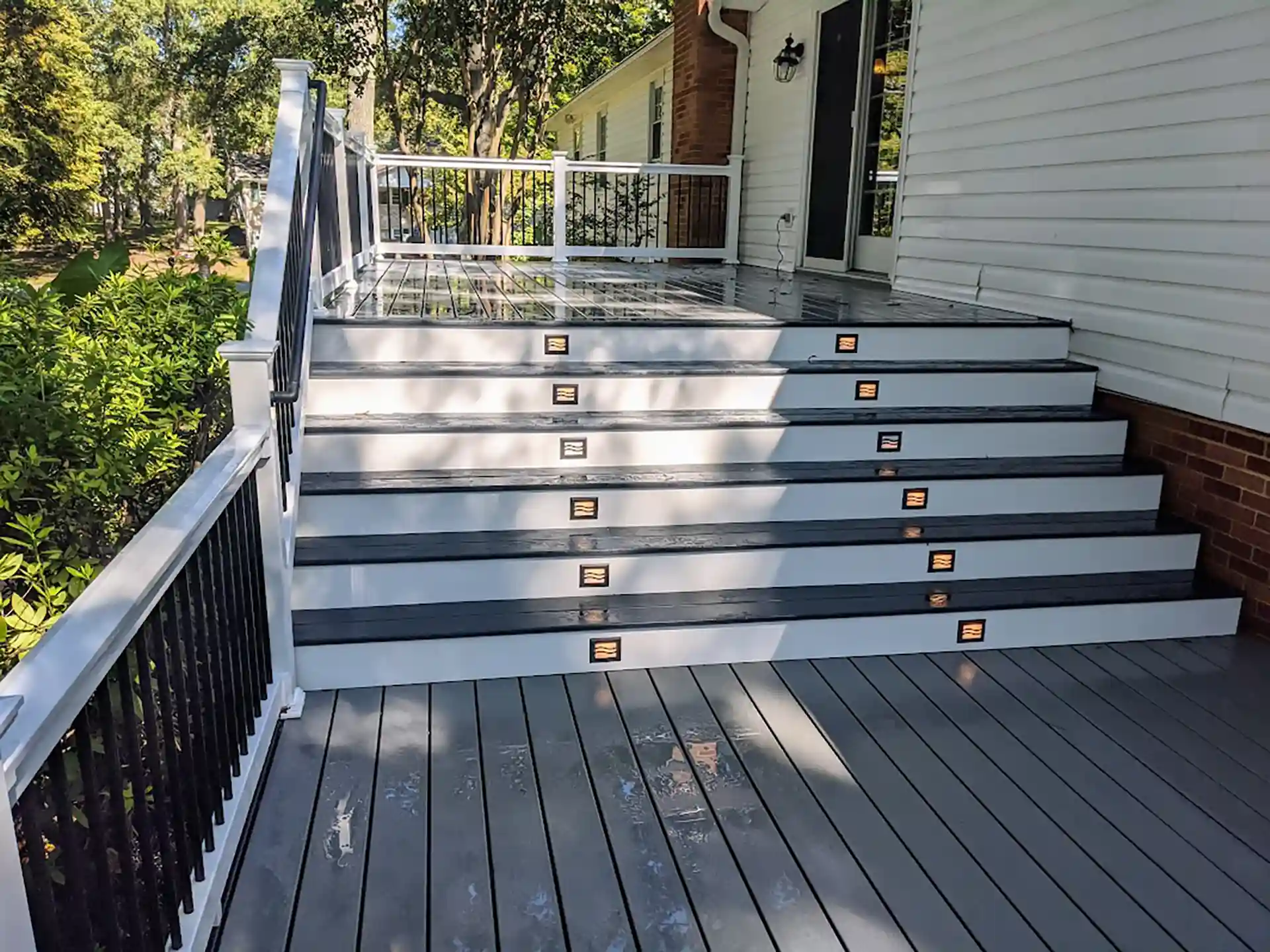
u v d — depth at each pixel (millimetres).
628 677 2943
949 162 5543
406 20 10859
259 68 22234
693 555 3182
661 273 7363
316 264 3969
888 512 3547
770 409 3926
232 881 1979
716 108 9023
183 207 27172
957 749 2600
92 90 20297
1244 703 2895
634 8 16625
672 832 2195
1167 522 3650
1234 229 3465
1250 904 2023
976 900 2008
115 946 1343
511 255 8188
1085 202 4316
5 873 984
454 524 3258
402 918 1894
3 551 2883
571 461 3514
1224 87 3508
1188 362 3689
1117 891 2049
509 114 14344
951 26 5469
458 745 2533
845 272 7242
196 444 3756
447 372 3619
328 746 2510
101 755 2031
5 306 3740
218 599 2045
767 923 1919
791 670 3027
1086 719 2779
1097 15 4203
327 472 3373
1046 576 3465
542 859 2088
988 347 4355
